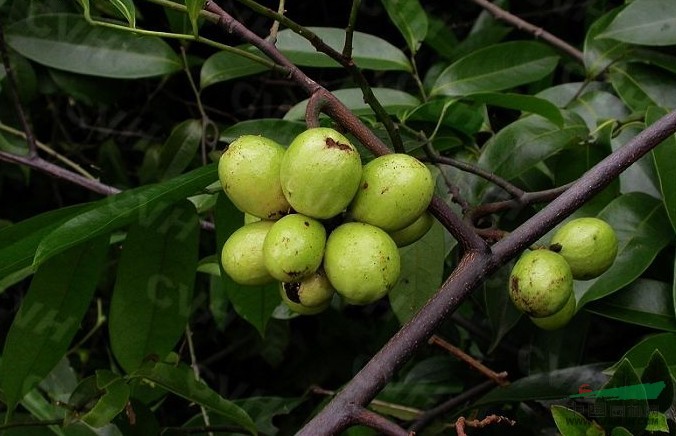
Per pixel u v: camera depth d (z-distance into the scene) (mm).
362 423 330
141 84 724
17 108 587
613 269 479
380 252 354
